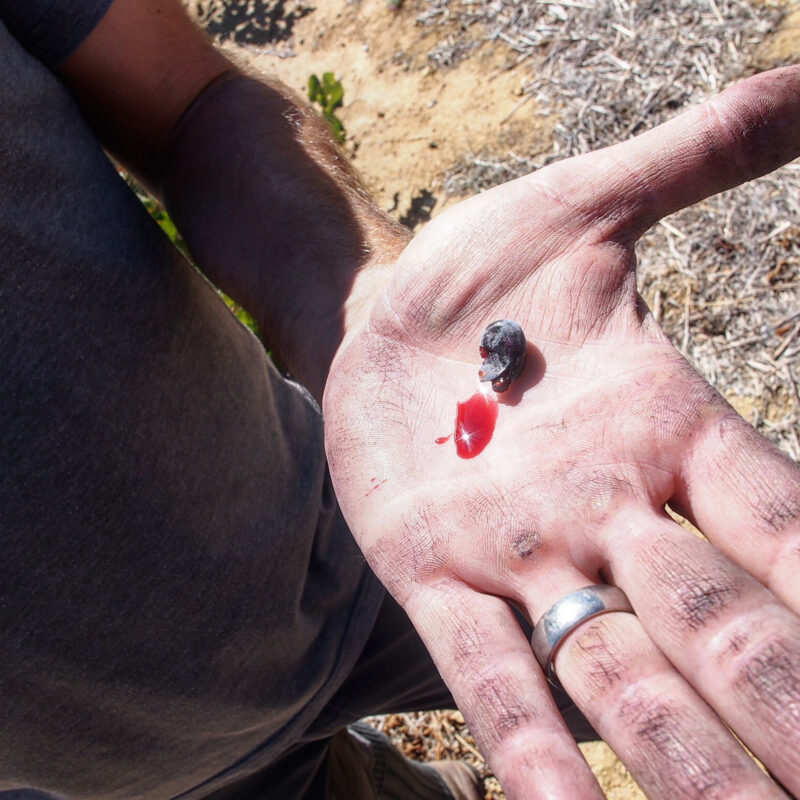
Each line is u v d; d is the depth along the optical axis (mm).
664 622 207
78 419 260
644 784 198
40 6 291
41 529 255
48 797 316
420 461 257
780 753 191
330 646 336
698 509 223
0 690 260
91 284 268
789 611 200
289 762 366
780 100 243
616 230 258
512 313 261
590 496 230
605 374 245
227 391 303
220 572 292
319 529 336
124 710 286
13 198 254
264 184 322
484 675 221
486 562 235
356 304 297
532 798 204
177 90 327
